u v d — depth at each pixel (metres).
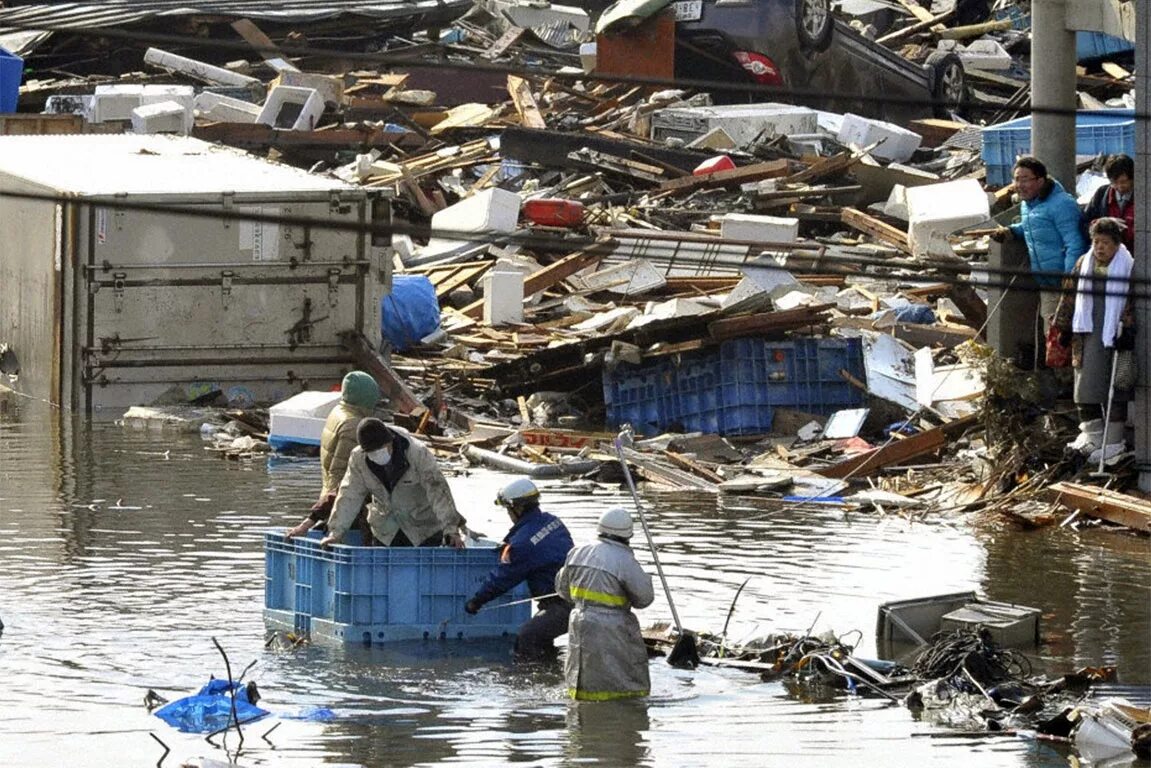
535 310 86.19
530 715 35.50
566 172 108.38
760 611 43.75
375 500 41.69
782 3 121.38
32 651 39.28
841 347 70.06
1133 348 55.00
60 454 64.50
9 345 76.62
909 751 33.41
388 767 32.00
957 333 75.12
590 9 158.88
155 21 127.88
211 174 76.12
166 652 39.50
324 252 74.06
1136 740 33.19
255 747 33.06
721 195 103.75
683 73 126.75
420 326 81.06
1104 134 99.00
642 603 37.00
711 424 69.62
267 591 42.56
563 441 66.94
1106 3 58.59
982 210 89.44
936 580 47.25
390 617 40.94
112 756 32.41
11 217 75.69
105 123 108.50
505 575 40.28
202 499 57.00
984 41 146.00
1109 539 52.88
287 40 131.62
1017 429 58.41
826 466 62.97
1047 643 41.12
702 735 34.25
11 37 128.50
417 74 128.38
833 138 113.69
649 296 86.44
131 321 72.69
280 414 65.88
